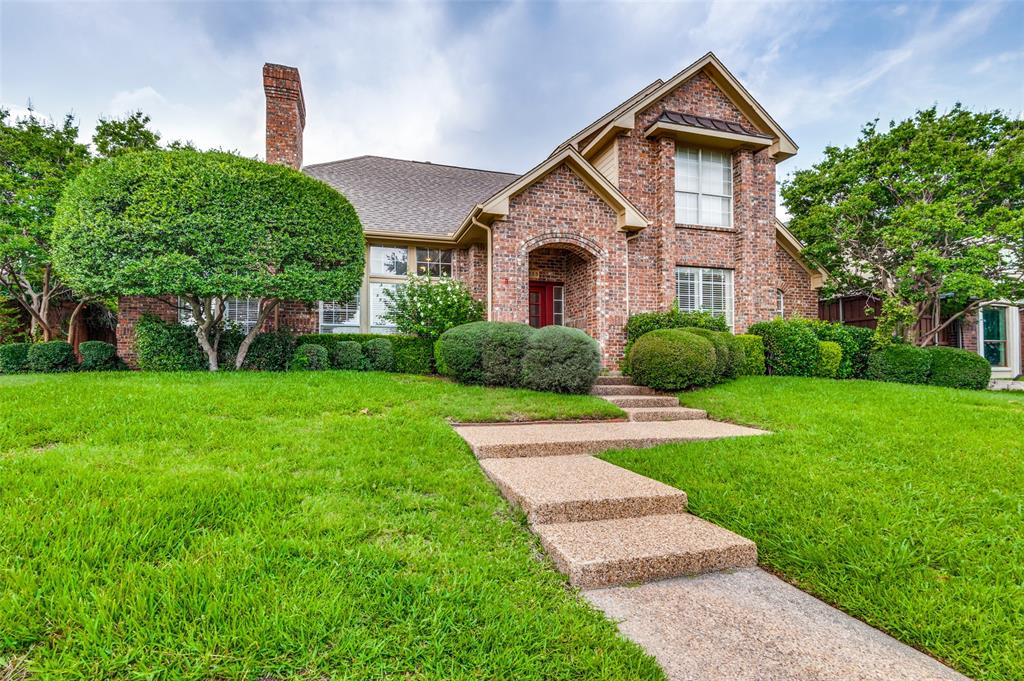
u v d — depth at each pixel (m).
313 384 8.05
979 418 6.67
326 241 9.43
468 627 2.31
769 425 6.89
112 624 2.10
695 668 2.19
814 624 2.61
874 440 5.58
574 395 8.62
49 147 12.02
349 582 2.58
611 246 11.50
